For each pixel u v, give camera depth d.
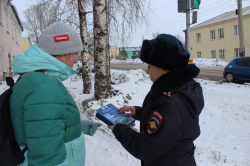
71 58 1.62
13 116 1.33
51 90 1.28
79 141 1.59
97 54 5.45
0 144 1.32
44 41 1.53
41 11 8.73
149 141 1.28
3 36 15.71
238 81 11.78
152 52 1.40
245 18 26.50
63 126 1.33
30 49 1.45
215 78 13.32
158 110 1.31
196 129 1.42
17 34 26.11
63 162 1.28
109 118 1.67
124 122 1.65
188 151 1.40
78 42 1.62
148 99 1.55
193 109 1.36
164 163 1.36
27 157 1.25
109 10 8.28
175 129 1.26
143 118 1.48
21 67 1.36
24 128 1.32
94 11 5.37
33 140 1.20
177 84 1.36
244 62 10.98
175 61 1.36
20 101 1.28
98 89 5.52
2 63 15.18
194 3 7.30
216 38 30.95
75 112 1.53
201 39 33.62
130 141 1.40
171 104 1.28
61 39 1.53
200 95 1.44
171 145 1.28
